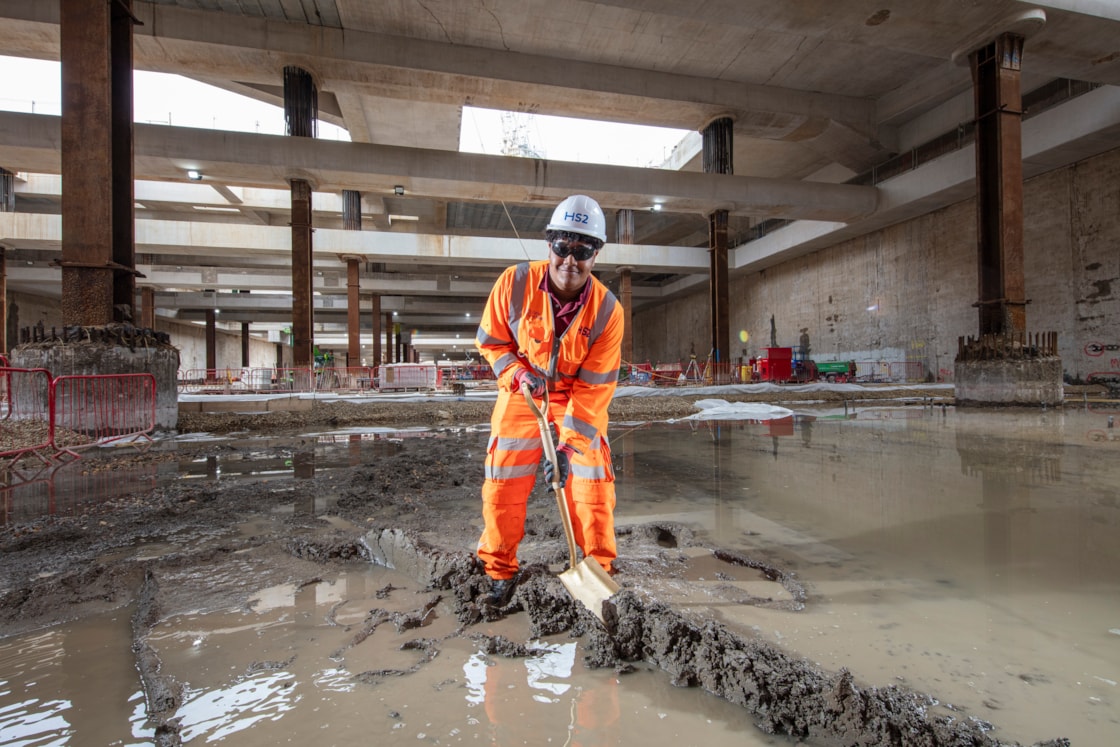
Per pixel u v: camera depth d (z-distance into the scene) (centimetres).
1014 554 264
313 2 1439
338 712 149
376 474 490
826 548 278
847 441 671
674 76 1761
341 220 3059
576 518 240
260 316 4053
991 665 167
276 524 334
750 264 2867
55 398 676
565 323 224
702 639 174
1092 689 154
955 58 1206
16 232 2147
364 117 2084
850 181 2312
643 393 1446
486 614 210
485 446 699
